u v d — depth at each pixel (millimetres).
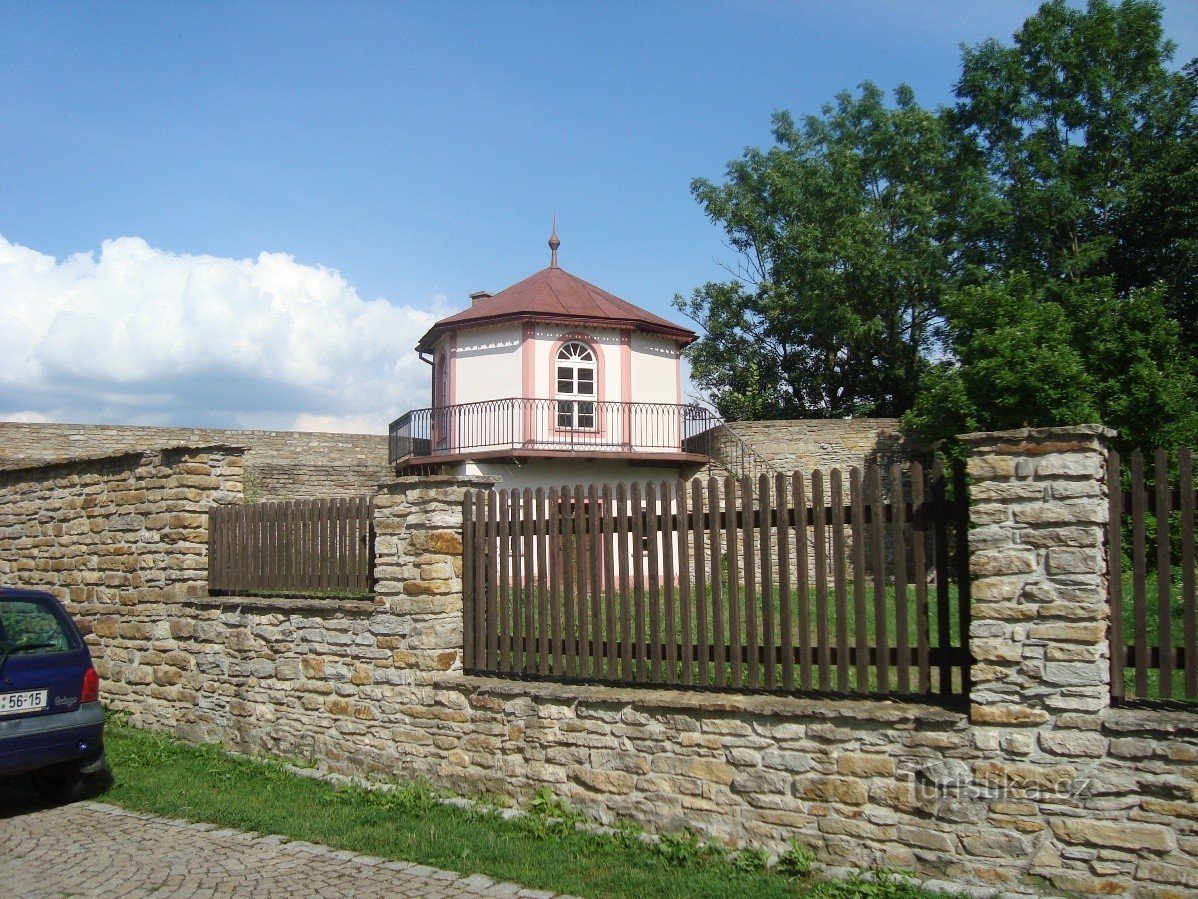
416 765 8062
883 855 5855
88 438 28344
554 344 25406
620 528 7188
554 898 5750
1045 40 27375
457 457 24750
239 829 7145
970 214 28531
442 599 8086
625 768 6879
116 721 10719
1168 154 25141
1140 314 19016
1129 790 5246
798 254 34500
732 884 5781
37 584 12047
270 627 9297
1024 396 18328
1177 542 10039
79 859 6562
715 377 37812
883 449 23172
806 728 6156
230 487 10664
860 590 6168
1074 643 5418
